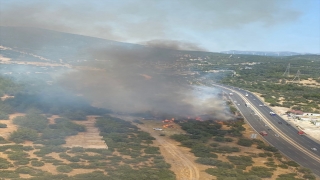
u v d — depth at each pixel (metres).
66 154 84.31
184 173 77.56
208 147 100.38
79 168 75.50
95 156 84.06
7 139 93.75
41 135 99.62
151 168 79.19
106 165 78.69
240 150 101.12
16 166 73.38
